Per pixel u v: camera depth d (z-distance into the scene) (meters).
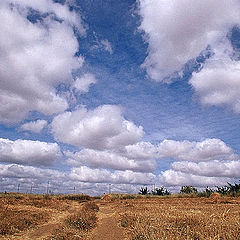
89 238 10.20
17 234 11.00
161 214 13.45
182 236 8.45
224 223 9.60
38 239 10.33
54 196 37.81
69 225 12.16
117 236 10.45
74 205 27.05
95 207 21.53
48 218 15.23
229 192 38.16
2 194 32.88
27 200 26.98
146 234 8.76
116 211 19.41
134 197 40.22
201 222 10.01
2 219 12.77
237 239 7.53
